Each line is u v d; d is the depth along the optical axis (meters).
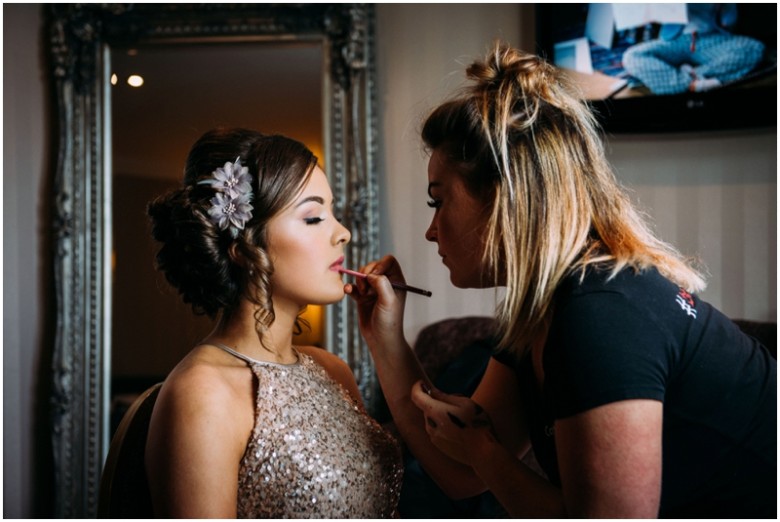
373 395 2.71
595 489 0.86
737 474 0.96
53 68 2.93
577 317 0.91
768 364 1.02
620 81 2.63
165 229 1.23
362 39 2.74
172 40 2.86
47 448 2.96
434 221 1.17
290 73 2.80
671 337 0.92
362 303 1.36
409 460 2.20
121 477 1.12
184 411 1.02
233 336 1.18
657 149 2.66
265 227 1.16
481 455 1.06
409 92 2.83
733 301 2.62
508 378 1.29
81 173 2.89
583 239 0.99
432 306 2.79
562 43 2.67
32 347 2.95
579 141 1.05
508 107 1.03
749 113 2.52
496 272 1.03
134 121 2.88
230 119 2.82
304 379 1.19
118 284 2.89
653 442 0.86
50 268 2.96
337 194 2.75
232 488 1.04
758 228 2.59
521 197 1.00
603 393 0.86
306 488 1.09
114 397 2.88
